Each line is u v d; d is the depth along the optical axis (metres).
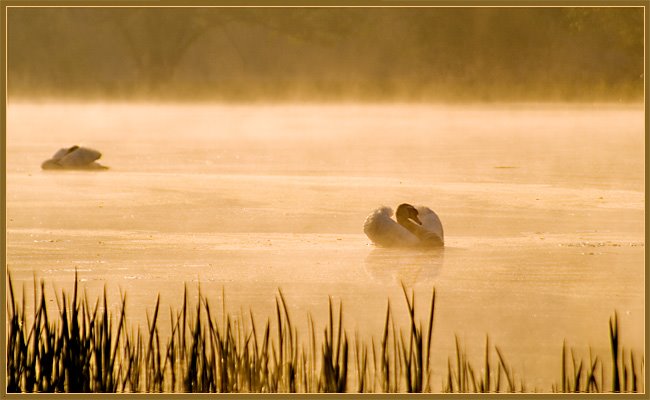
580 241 44.06
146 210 54.12
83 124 146.25
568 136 115.81
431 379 24.78
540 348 27.39
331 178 71.12
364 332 28.73
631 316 30.89
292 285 35.09
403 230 42.44
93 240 44.31
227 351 24.09
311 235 46.25
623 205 55.62
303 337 28.00
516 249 42.03
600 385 24.25
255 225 49.16
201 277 36.53
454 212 53.44
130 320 29.92
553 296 33.47
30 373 23.73
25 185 66.31
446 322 30.09
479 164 81.62
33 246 42.69
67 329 24.12
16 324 25.14
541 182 67.62
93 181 68.81
